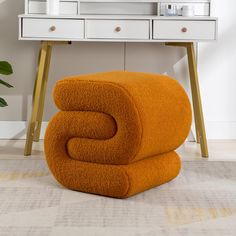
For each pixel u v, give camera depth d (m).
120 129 2.81
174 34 3.75
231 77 4.27
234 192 2.97
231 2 4.21
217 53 4.25
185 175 3.27
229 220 2.58
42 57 3.82
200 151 3.94
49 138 2.99
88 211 2.68
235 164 3.53
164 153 3.12
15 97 4.25
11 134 4.27
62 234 2.41
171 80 3.14
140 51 4.23
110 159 2.86
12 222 2.53
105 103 2.82
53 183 3.09
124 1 4.11
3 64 3.74
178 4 4.11
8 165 3.45
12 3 4.17
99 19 3.74
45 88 4.12
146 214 2.65
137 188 2.87
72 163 2.96
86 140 2.90
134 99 2.79
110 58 4.23
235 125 4.30
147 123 2.81
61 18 3.74
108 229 2.47
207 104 4.28
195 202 2.81
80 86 2.87
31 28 3.74
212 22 3.75
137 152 2.81
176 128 3.04
